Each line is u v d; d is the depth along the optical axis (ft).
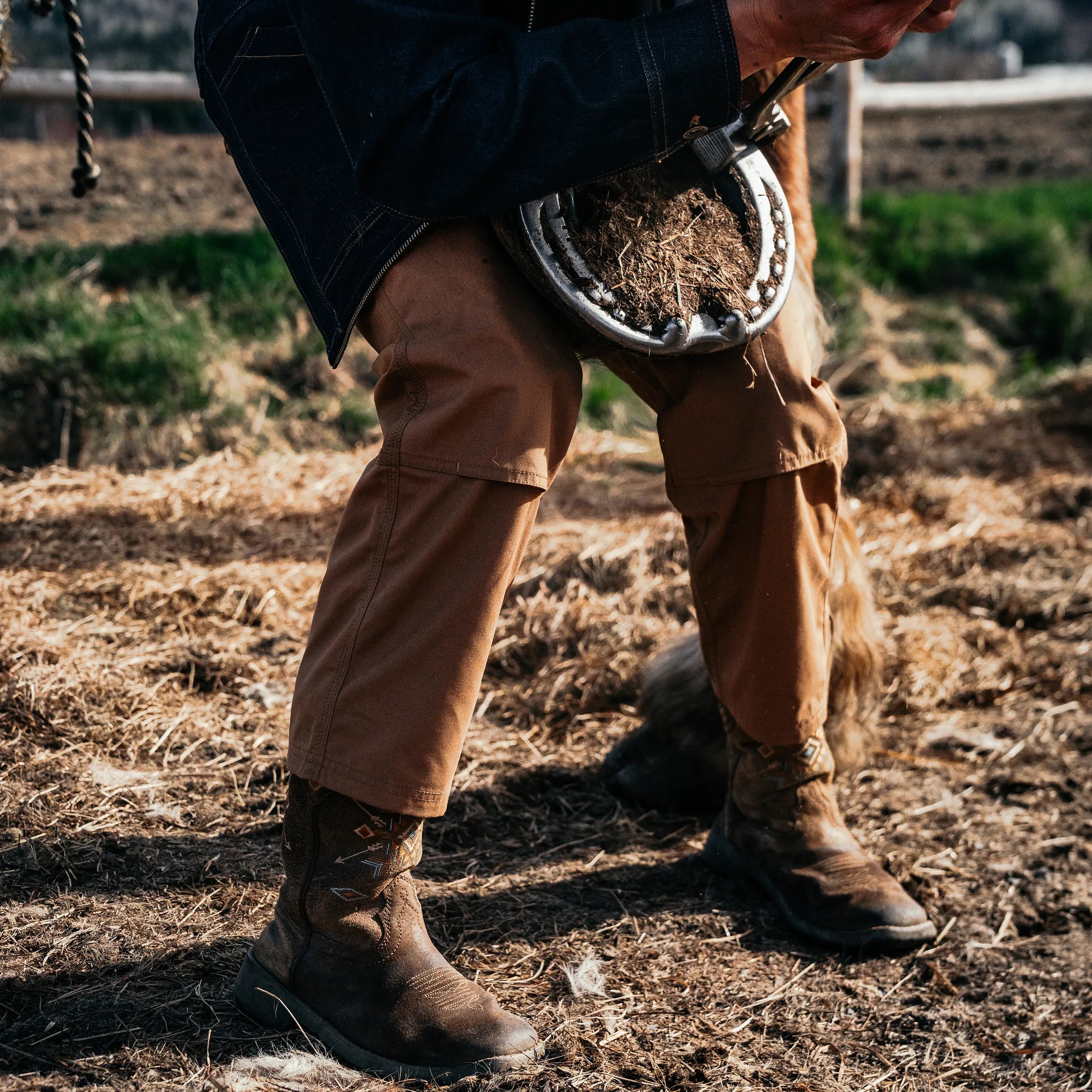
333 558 5.30
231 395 15.53
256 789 7.95
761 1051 5.86
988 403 18.54
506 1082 5.31
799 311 6.25
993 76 51.08
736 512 6.17
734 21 4.57
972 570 12.43
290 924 5.58
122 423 14.35
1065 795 8.69
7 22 7.34
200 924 6.40
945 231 24.12
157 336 15.67
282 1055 5.38
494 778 8.38
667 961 6.52
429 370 5.08
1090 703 10.18
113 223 21.08
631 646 10.18
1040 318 22.13
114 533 11.51
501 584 5.09
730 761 7.22
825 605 6.58
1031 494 14.78
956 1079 5.82
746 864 7.22
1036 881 7.59
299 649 9.88
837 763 8.39
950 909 7.26
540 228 5.13
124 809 7.45
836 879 6.87
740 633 6.46
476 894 7.00
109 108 28.43
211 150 26.99
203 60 5.52
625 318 5.27
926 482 14.61
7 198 21.89
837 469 6.21
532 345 5.08
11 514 11.72
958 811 8.41
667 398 6.11
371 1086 5.26
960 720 9.87
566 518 13.15
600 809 8.22
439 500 5.01
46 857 6.84
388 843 5.35
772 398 5.98
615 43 4.60
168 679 9.06
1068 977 6.68
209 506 12.57
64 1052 5.34
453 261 5.08
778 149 6.97
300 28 4.81
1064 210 26.02
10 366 14.69
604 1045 5.71
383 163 4.72
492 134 4.55
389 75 4.61
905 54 53.72
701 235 5.61
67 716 8.27
